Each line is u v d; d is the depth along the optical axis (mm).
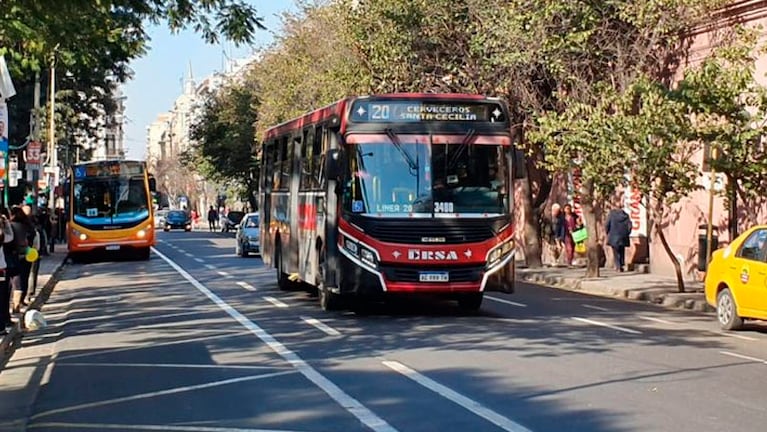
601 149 22047
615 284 26781
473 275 17781
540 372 12242
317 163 19750
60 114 50438
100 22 17156
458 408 10102
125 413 10227
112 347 15188
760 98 20766
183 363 13391
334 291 18016
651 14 25594
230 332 16531
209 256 42094
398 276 17594
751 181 21547
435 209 17719
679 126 21156
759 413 9812
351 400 10594
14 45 18719
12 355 14773
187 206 126625
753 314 16469
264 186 27219
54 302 23062
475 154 18031
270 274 30672
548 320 18203
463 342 14984
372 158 17766
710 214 22438
